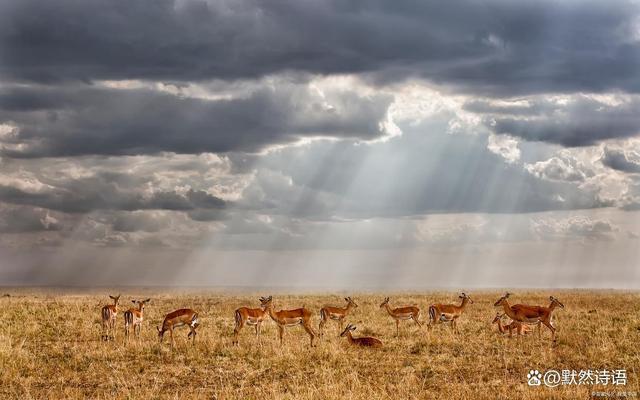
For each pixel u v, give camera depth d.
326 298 57.41
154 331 30.14
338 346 25.97
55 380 20.47
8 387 19.41
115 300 30.72
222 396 18.12
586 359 23.27
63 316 35.44
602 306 44.31
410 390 18.61
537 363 22.62
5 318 33.59
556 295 59.28
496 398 17.70
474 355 24.28
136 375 21.14
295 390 18.73
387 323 34.59
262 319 27.30
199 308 43.09
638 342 26.48
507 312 27.88
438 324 33.38
